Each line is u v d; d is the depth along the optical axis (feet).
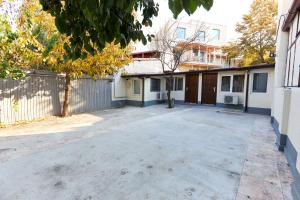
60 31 4.69
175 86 40.75
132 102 38.83
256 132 17.38
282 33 20.07
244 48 57.47
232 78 31.50
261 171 9.74
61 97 27.37
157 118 24.49
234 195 7.68
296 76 14.14
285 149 12.03
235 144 13.98
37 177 9.22
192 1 2.44
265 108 26.76
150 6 5.70
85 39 5.08
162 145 13.64
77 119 24.59
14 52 18.61
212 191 7.95
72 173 9.58
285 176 9.23
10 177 9.25
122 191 7.97
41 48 19.36
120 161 10.93
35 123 22.20
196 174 9.39
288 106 12.26
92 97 31.94
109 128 19.25
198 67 75.15
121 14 4.64
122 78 38.45
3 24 15.07
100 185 8.45
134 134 16.71
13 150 13.05
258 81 27.68
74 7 4.53
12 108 21.91
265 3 53.26
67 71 24.49
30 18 17.74
